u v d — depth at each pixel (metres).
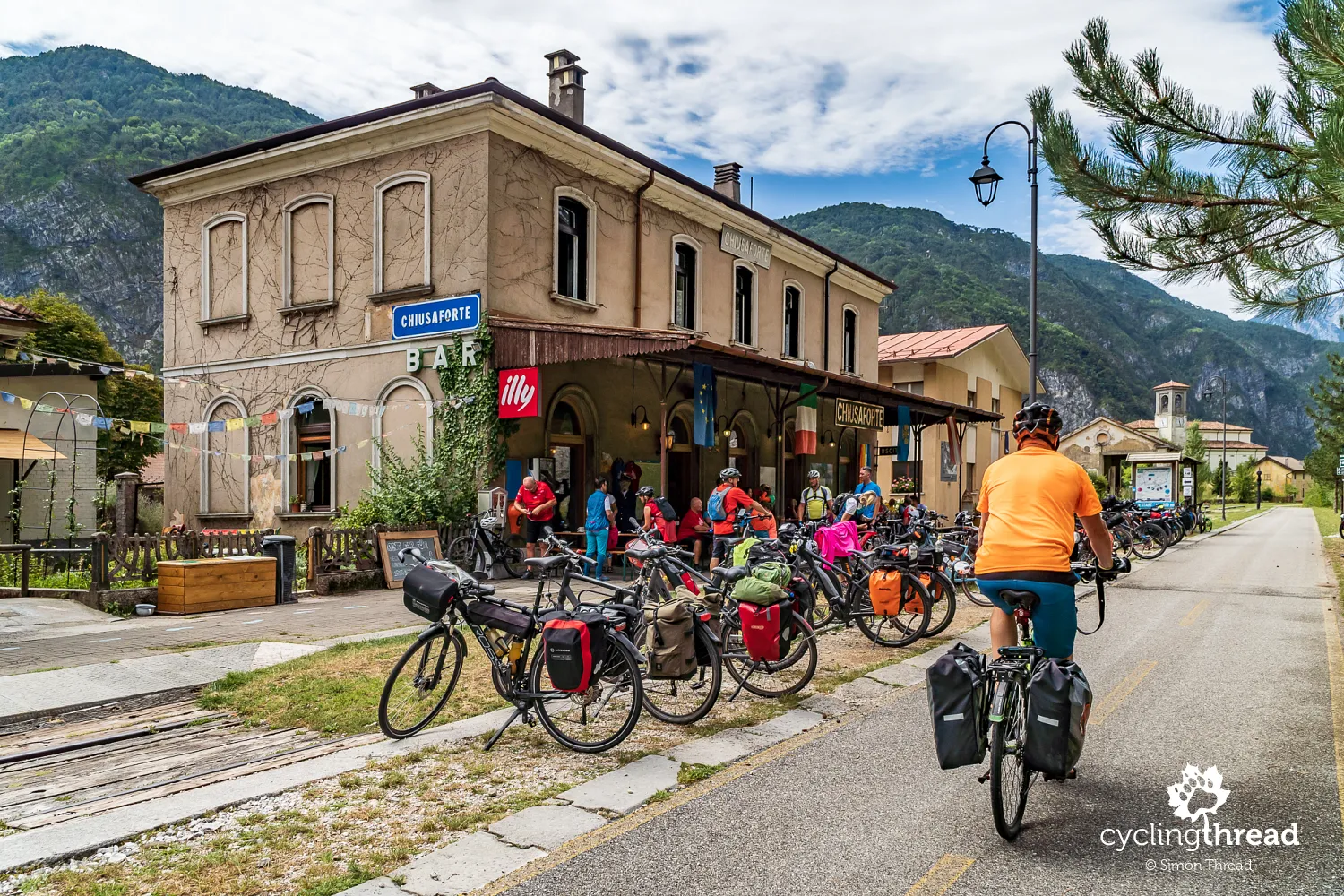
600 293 16.52
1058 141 6.86
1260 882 3.49
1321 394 47.34
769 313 22.42
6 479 18.42
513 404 13.66
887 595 8.25
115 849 3.87
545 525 13.58
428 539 13.27
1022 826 4.08
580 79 17.83
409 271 14.81
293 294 16.31
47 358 16.47
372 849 3.83
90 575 10.77
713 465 20.03
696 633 5.80
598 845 3.86
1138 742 5.39
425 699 5.68
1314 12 5.23
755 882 3.49
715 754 5.16
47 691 6.35
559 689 5.15
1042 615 4.16
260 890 3.46
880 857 3.72
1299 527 37.62
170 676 6.91
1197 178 6.47
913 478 27.09
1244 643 8.70
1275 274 6.57
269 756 5.18
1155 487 30.44
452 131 14.29
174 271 18.00
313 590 11.83
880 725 5.84
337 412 15.65
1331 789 4.55
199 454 17.47
